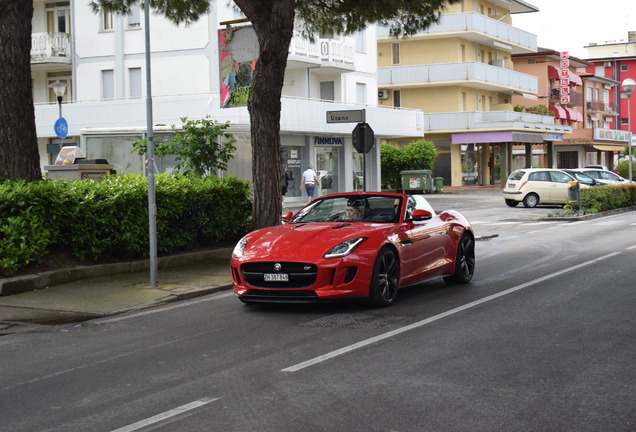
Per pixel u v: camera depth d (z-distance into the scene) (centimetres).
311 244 865
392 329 765
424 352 661
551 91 6588
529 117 5325
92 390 563
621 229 2031
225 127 1667
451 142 5197
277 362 637
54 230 1134
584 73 7825
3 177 1216
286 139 3325
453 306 899
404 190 4381
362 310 880
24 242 1065
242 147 2947
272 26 1433
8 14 1212
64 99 3769
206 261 1364
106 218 1199
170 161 2706
